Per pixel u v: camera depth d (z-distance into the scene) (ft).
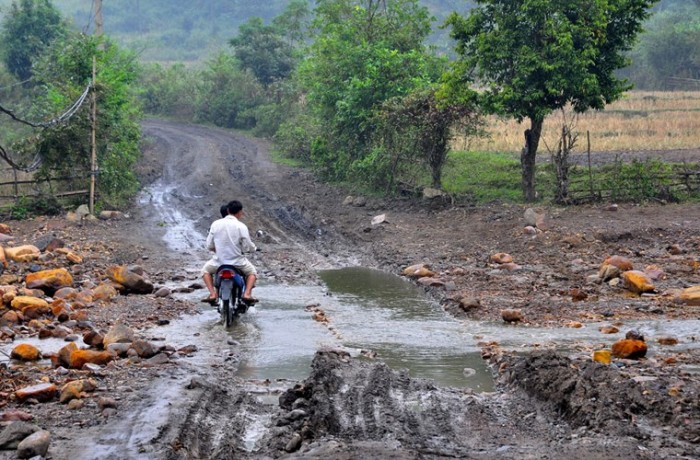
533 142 73.05
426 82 89.61
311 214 75.31
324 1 115.14
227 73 201.05
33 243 55.62
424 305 40.91
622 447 18.93
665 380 24.68
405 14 104.32
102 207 75.61
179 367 27.94
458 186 81.15
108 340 30.71
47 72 99.35
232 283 36.04
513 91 70.08
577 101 73.36
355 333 34.53
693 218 62.44
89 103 75.87
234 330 34.99
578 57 68.23
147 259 54.80
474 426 21.71
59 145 74.13
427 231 63.62
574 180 78.38
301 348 31.83
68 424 21.15
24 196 71.92
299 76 117.50
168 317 37.55
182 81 228.22
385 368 27.35
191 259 55.62
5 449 19.34
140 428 20.66
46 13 157.89
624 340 28.60
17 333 33.94
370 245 60.44
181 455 18.95
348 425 21.58
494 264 50.21
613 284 42.96
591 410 21.83
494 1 71.97
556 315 37.17
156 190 93.81
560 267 48.67
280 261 55.42
